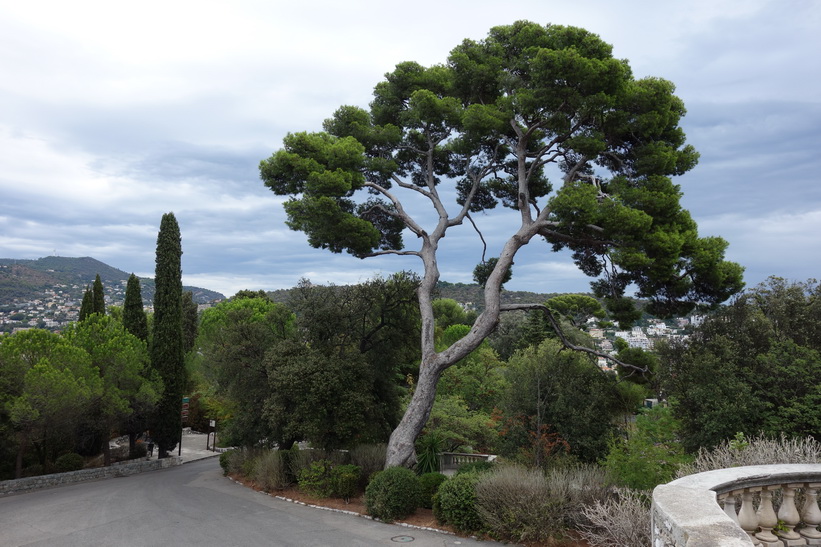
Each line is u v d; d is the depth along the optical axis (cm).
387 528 1249
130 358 2589
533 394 1798
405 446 1700
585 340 3478
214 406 3612
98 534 1180
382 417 1967
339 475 1634
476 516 1175
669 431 1191
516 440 1778
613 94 1634
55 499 1717
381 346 2066
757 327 1619
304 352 1862
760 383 1463
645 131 1683
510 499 1123
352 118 2152
